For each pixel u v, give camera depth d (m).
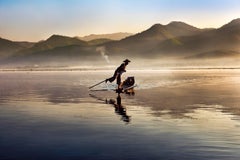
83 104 20.83
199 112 16.83
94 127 13.20
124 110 17.83
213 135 11.57
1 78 63.38
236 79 50.16
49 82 47.06
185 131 12.27
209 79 50.69
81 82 46.00
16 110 18.27
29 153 9.62
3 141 11.02
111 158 9.10
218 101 21.70
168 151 9.68
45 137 11.55
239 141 10.75
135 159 8.98
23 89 33.88
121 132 12.21
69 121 14.62
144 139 11.10
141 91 30.06
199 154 9.37
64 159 9.06
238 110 17.50
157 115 15.96
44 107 19.50
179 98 23.77
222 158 9.00
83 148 10.10
